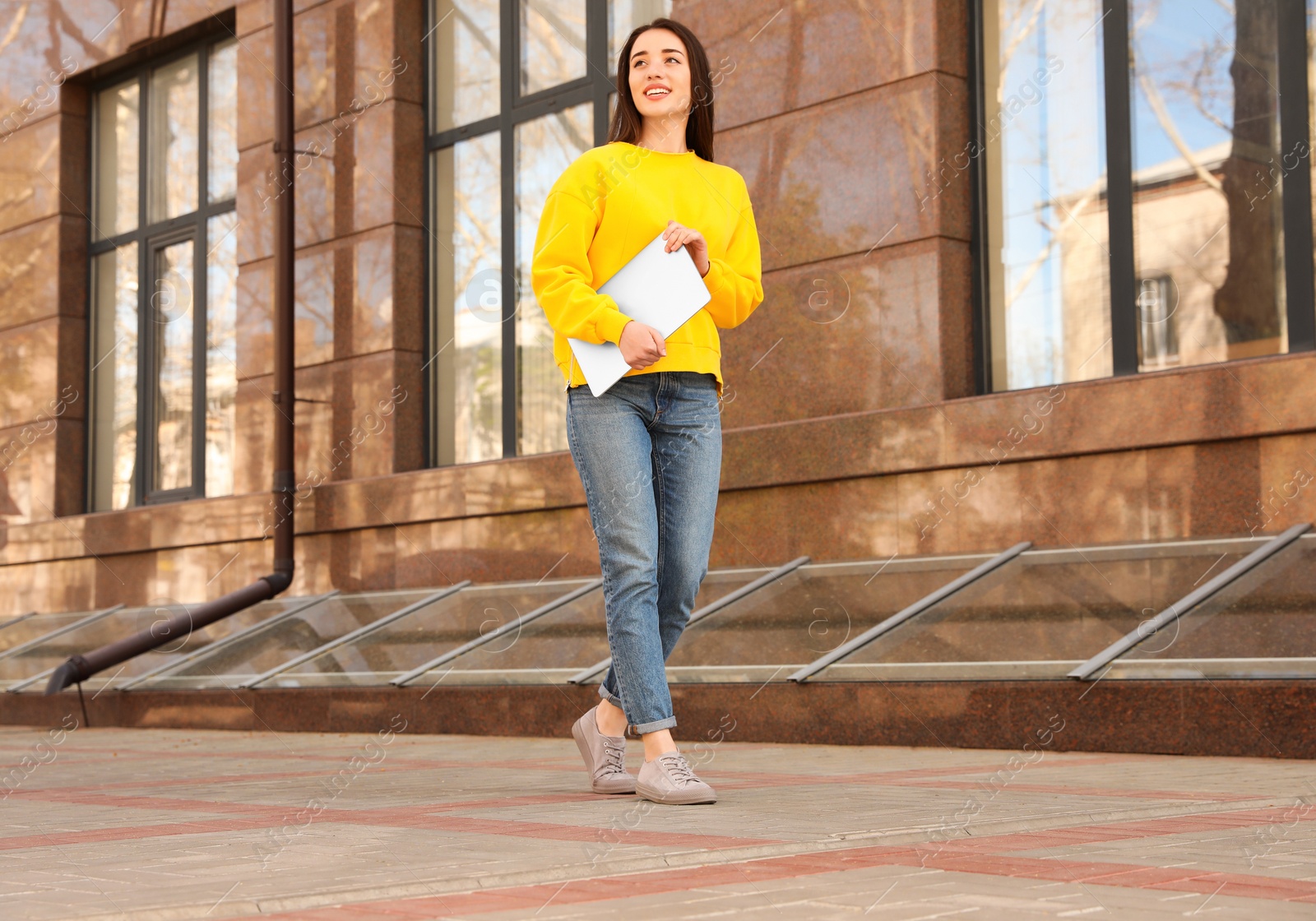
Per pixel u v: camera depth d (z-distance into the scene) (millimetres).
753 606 6297
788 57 7223
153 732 8023
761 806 2969
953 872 2012
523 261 9078
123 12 11398
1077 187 6605
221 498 9961
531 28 9164
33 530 11625
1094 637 5059
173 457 11203
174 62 11406
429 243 9523
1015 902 1749
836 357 6922
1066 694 4848
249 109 10211
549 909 1736
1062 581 5469
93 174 12023
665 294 3141
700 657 6008
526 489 8172
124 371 11695
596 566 7832
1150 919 1633
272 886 1949
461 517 8539
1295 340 5859
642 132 3377
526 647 6809
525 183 9109
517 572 8227
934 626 5512
